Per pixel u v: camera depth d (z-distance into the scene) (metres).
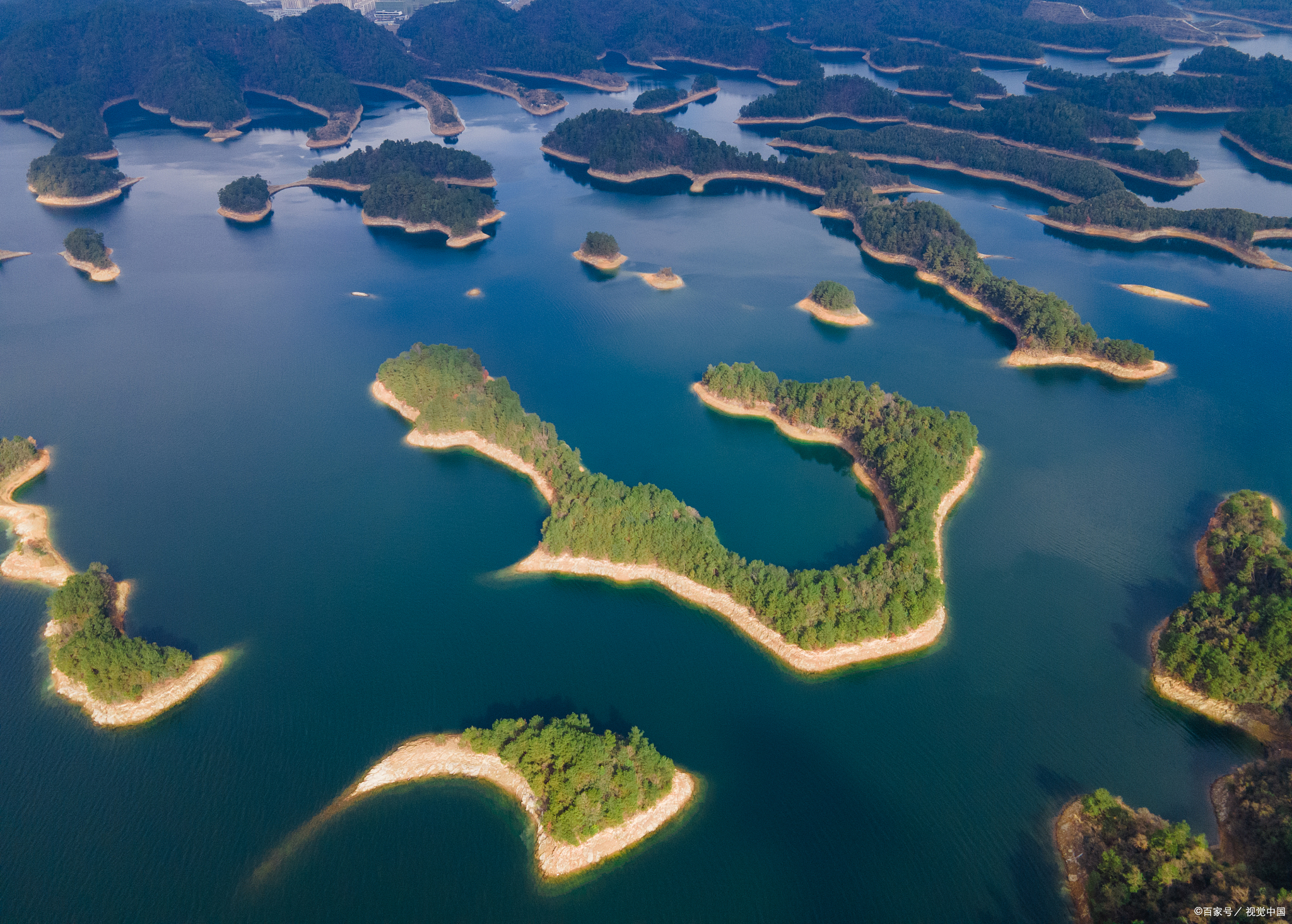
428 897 127.69
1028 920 123.88
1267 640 153.50
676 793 141.75
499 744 145.38
